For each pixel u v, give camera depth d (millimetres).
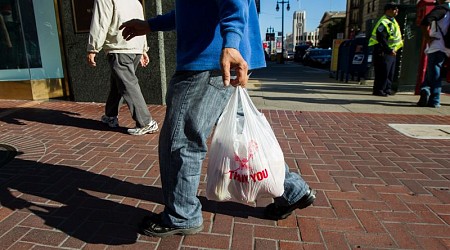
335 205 2508
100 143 3855
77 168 3135
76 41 5875
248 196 1907
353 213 2400
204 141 1919
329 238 2111
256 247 2020
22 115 5184
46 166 3172
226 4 1544
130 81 4020
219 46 1746
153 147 3730
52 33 6281
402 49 7719
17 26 6246
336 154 3600
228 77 1517
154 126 4262
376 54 7477
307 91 8391
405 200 2594
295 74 15125
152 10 5352
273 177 1889
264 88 8969
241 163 1844
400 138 4215
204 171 3074
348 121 5105
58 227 2188
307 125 4832
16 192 2646
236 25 1529
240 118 1964
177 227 2062
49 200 2535
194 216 2086
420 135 4344
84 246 2002
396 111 5918
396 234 2152
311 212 2414
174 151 1910
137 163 3268
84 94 6176
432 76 6141
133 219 2305
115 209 2428
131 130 4195
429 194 2697
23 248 1965
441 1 5941
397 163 3355
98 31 3705
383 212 2416
